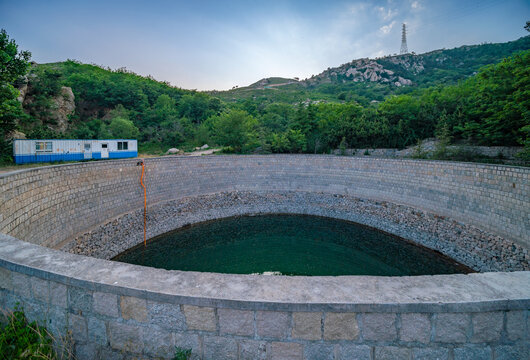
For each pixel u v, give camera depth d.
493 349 3.02
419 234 22.53
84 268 3.58
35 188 13.66
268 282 3.33
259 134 46.47
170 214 25.11
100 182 19.55
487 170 18.48
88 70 74.31
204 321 3.12
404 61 157.75
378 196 27.45
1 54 20.27
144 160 23.91
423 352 3.01
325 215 29.64
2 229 10.94
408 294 3.06
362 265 21.12
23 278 3.66
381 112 45.03
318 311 2.97
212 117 59.94
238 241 25.23
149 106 62.56
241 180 31.67
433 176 22.66
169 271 3.56
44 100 40.84
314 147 45.44
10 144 26.64
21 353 3.28
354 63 170.62
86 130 43.66
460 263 18.91
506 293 3.06
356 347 3.02
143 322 3.26
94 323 3.41
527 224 15.88
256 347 3.09
